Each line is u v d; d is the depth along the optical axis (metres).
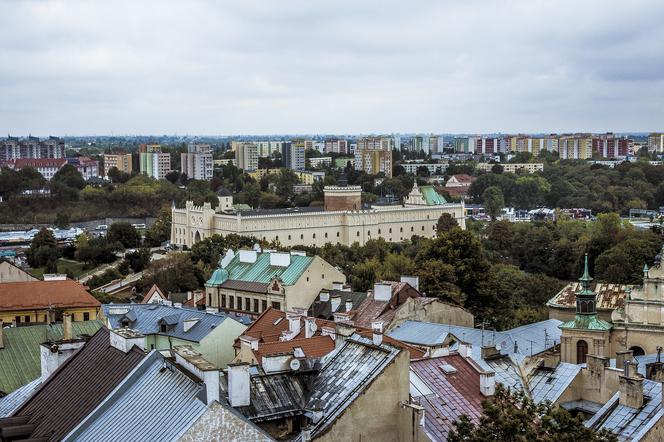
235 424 58.34
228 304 196.12
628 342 128.38
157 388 64.69
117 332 74.75
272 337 139.38
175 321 155.38
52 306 161.25
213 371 61.50
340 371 70.88
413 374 75.94
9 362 108.00
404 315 149.25
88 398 69.31
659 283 128.50
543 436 62.62
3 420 70.94
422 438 65.31
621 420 73.94
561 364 91.88
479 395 76.88
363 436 66.00
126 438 60.53
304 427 65.00
